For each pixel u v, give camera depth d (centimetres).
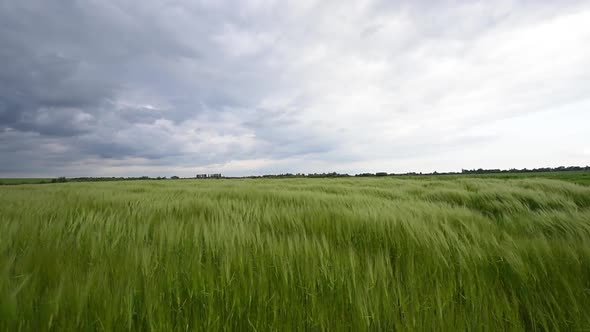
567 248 154
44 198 520
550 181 704
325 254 173
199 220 295
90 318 118
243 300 138
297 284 143
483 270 151
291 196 551
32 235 220
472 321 130
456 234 190
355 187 939
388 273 152
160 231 225
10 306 110
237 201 481
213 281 142
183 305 133
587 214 236
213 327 130
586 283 138
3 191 754
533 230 238
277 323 131
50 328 114
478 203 487
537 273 143
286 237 212
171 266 152
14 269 140
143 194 633
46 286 131
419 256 176
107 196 559
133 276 138
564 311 127
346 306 134
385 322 130
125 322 122
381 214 278
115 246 211
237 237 200
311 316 132
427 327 128
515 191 498
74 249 191
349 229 255
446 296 138
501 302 132
